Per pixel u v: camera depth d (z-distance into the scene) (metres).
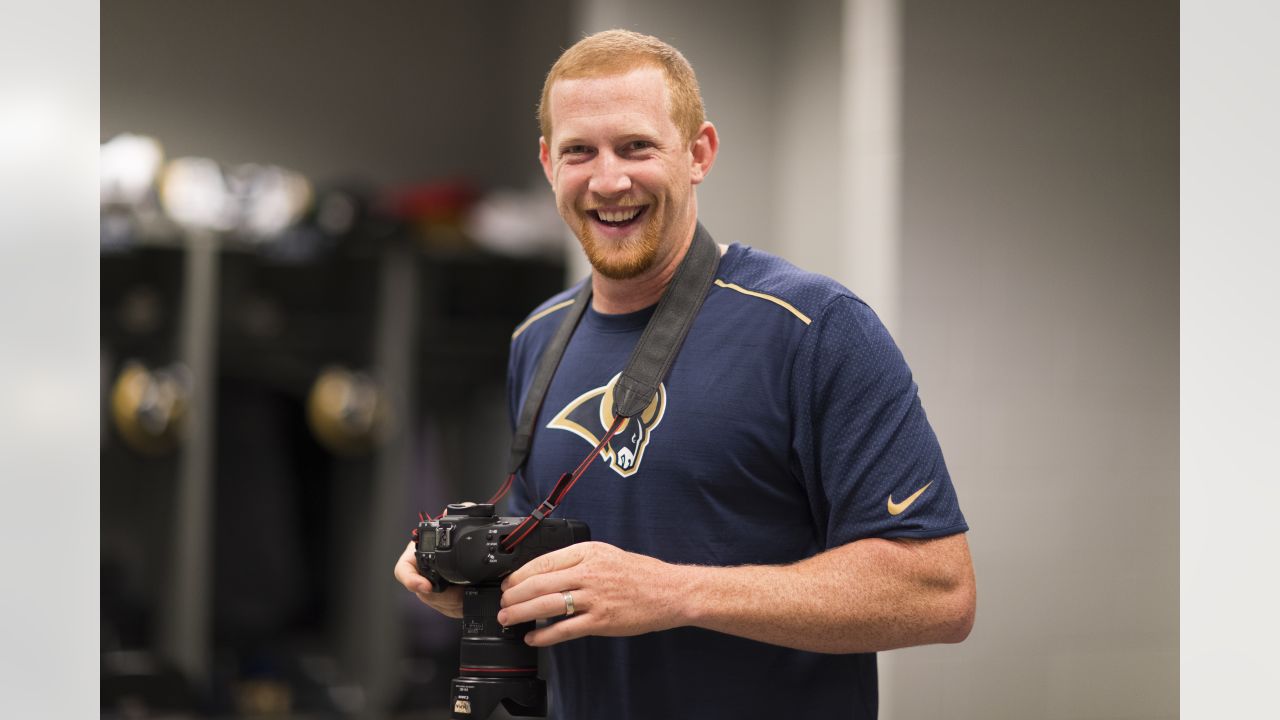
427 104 4.05
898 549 1.31
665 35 3.25
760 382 1.37
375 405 3.69
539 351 1.61
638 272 1.39
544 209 3.71
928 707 2.59
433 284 3.76
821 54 3.12
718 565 1.37
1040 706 2.63
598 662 1.43
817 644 1.30
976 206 2.65
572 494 1.45
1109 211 2.71
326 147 3.97
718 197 3.29
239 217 3.53
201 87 3.85
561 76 1.37
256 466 3.71
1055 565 2.66
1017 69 2.68
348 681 3.70
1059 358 2.68
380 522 3.63
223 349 3.70
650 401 1.40
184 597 3.47
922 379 2.61
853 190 2.73
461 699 1.35
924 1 2.64
